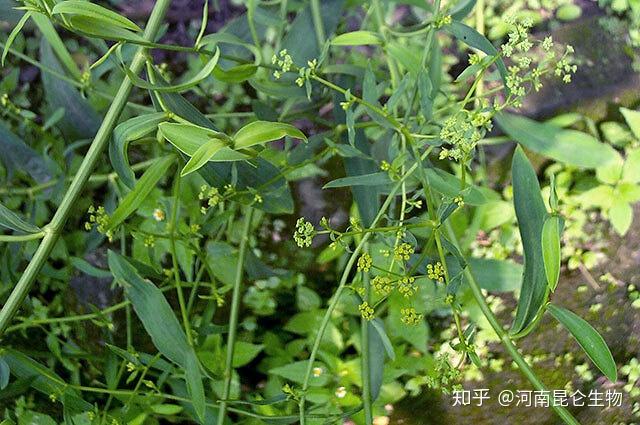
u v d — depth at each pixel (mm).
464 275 578
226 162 585
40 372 599
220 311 757
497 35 855
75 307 762
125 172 542
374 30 761
